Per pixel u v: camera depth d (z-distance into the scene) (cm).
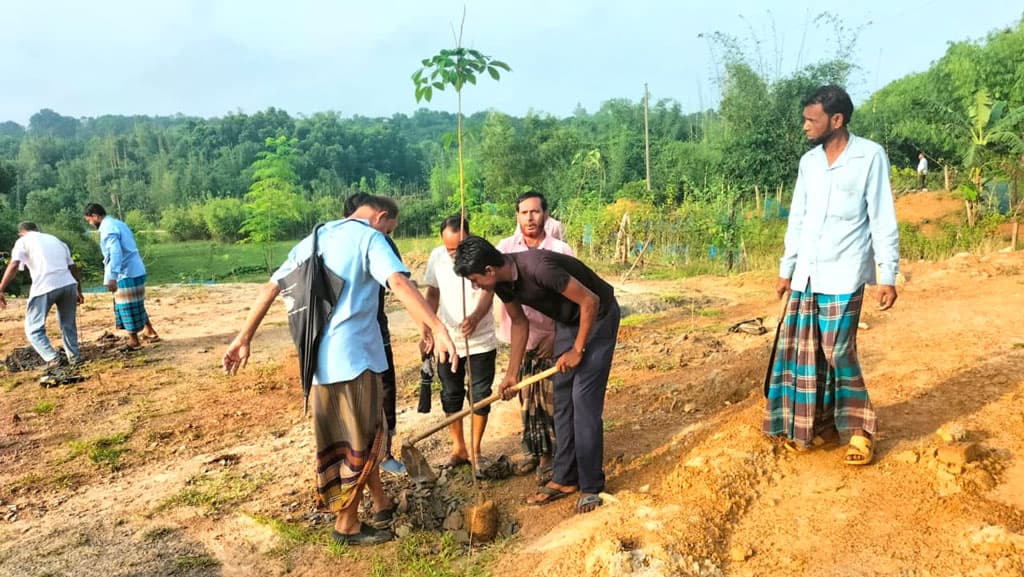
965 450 354
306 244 368
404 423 570
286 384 708
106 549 396
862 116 3241
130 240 864
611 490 401
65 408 657
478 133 4744
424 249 2531
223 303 1214
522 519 391
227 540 399
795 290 377
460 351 448
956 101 2977
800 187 382
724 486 362
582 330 368
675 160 3291
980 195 1805
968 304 707
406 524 393
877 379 494
